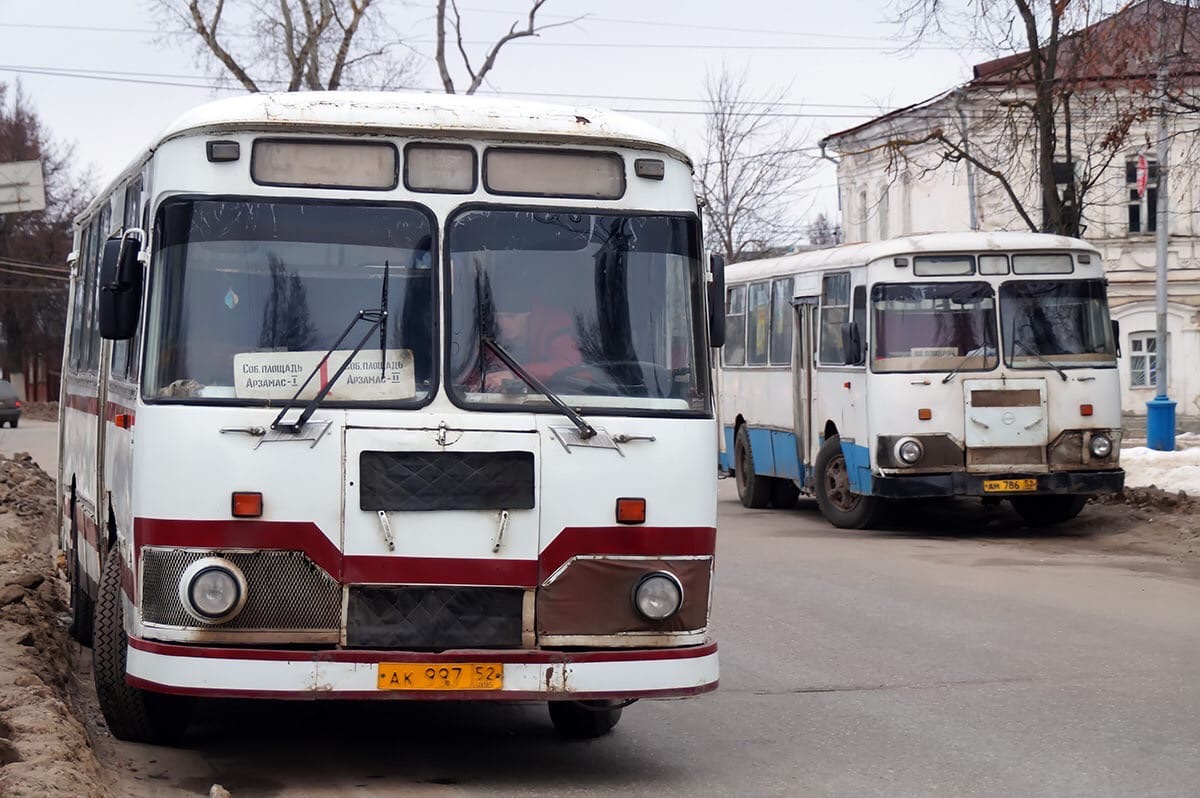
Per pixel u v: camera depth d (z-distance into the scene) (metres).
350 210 7.54
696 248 7.89
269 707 9.53
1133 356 46.97
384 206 7.55
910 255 19.05
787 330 22.56
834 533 20.20
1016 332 19.08
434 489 7.30
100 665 8.07
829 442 20.81
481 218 7.62
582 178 7.77
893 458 18.84
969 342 19.00
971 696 9.98
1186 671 10.77
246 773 7.76
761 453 23.88
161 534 7.23
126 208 9.50
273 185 7.51
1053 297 19.22
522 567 7.36
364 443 7.27
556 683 7.25
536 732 9.05
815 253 21.89
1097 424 19.05
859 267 19.56
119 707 8.14
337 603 7.23
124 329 7.57
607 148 7.80
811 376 21.53
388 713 9.47
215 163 7.50
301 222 7.50
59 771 6.55
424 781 7.69
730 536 19.83
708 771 8.04
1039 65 25.23
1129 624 12.73
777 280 23.08
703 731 9.05
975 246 19.09
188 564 7.20
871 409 19.03
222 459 7.21
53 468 33.00
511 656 7.21
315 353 7.39
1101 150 25.36
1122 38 21.86
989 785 7.72
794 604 13.89
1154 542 18.53
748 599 14.21
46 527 20.83
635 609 7.49
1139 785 7.72
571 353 7.61
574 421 7.46
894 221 48.06
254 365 7.35
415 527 7.27
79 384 11.90
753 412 24.17
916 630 12.50
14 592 11.91
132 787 7.30
